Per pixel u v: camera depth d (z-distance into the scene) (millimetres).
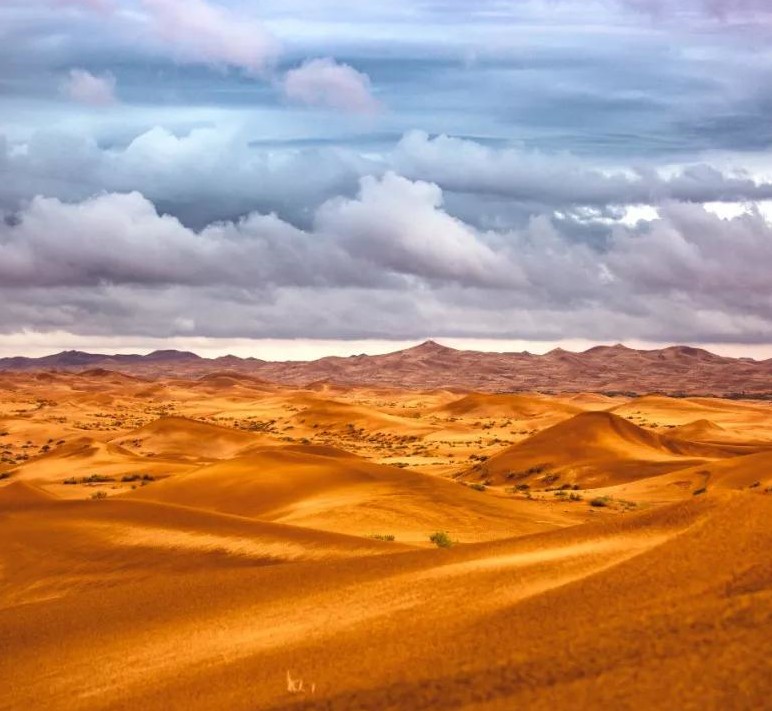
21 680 22266
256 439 152000
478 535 48344
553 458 103062
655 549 19406
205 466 77375
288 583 28219
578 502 69938
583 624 16344
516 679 14578
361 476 67312
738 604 15562
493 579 22734
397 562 28516
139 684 19797
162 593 29844
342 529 49156
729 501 21125
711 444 122062
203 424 157500
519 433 183375
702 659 13789
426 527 50406
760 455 84812
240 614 25312
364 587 25562
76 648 24609
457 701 14258
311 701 15641
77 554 40562
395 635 18875
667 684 13234
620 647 14898
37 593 36406
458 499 59062
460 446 161000
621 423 114000
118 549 40406
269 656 19641
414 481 63656
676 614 15758
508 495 74438
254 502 63875
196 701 17453
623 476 94688
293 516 55062
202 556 37750
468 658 16031
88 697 19719
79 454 116875
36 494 57094
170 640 23750
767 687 12547
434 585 23562
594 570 21328
